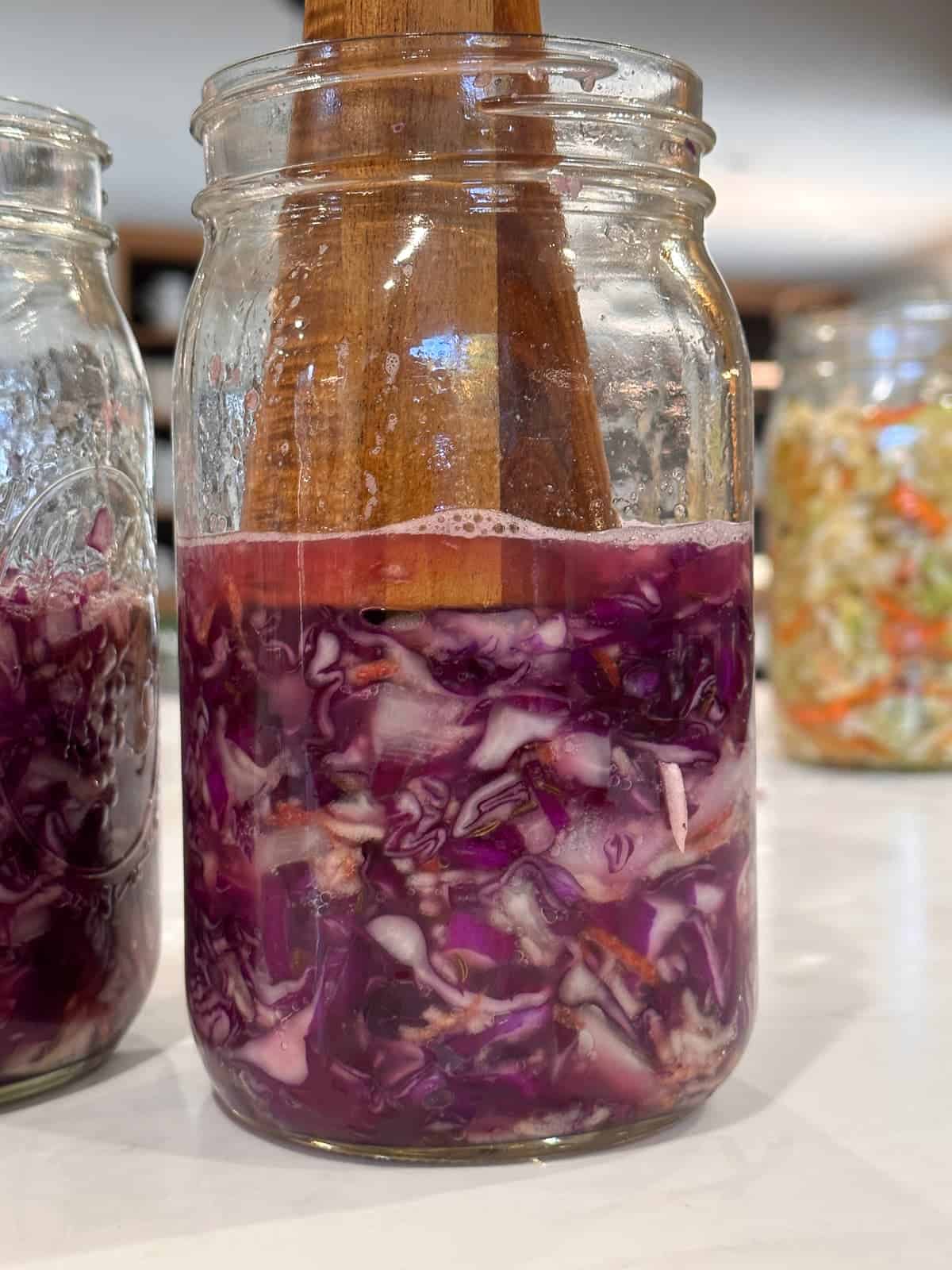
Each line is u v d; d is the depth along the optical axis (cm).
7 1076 25
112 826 27
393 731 21
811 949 34
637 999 22
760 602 100
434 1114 22
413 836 21
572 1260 19
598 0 135
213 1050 24
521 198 23
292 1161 23
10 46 150
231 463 24
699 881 23
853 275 283
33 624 25
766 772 59
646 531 22
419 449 22
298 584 22
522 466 22
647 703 22
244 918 23
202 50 152
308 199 23
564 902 22
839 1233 20
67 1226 21
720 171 205
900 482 56
